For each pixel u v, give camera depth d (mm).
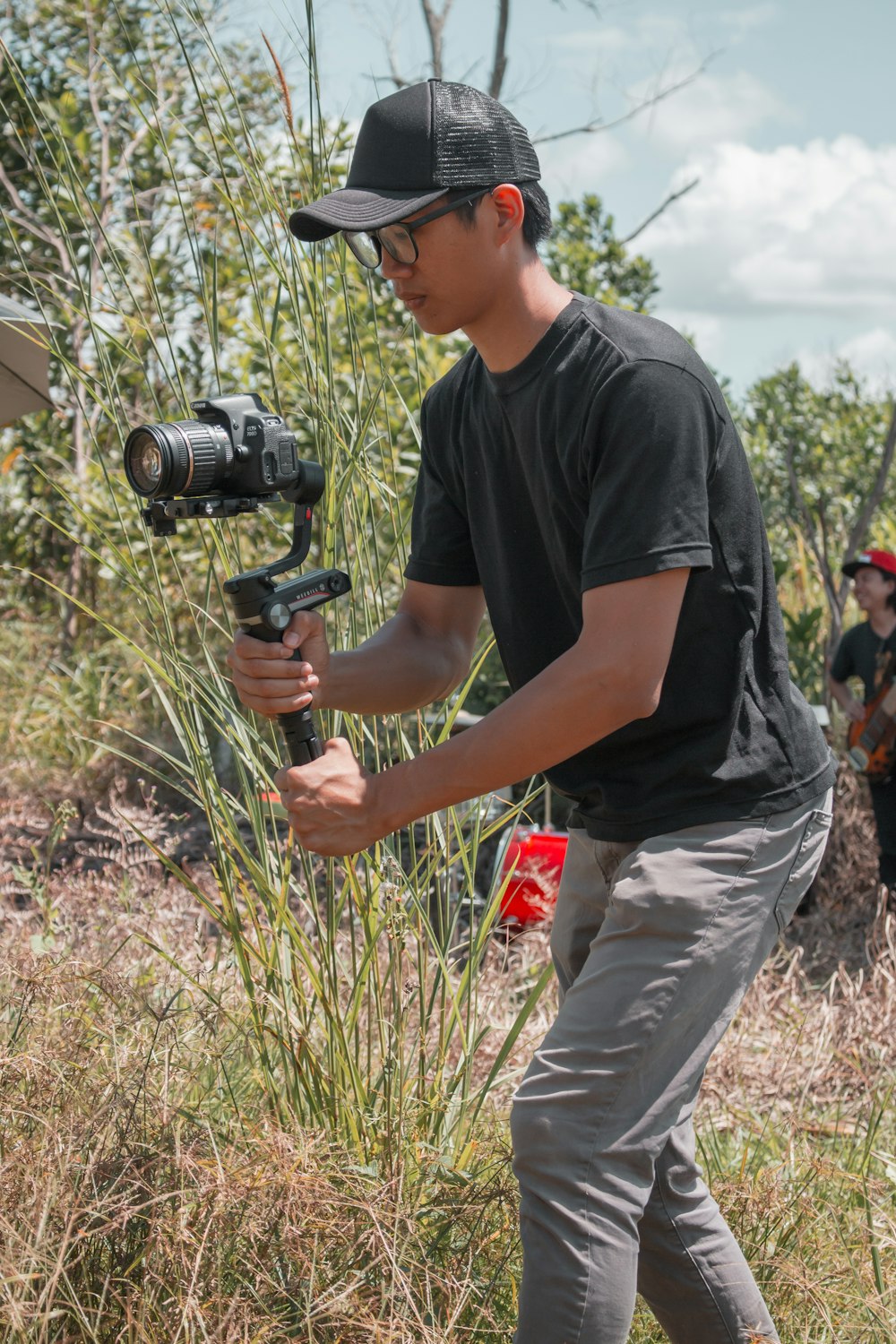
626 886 1897
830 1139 3080
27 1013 2424
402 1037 2475
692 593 1868
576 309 1871
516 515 2053
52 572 9648
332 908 2469
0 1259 1742
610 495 1768
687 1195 2002
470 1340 1981
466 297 1860
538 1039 3236
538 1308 1800
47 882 3766
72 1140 2025
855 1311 2301
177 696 2545
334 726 2539
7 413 3666
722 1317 2000
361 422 2574
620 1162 1840
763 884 1937
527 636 2113
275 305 2559
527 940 3938
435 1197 2223
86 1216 1889
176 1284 1851
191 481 1775
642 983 1854
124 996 2562
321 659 2051
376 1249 1944
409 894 2547
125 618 8312
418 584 2324
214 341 2512
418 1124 2463
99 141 7121
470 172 1803
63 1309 1768
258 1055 2609
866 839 5781
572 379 1840
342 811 1784
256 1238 1938
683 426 1763
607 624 1752
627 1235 1826
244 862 2502
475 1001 2689
